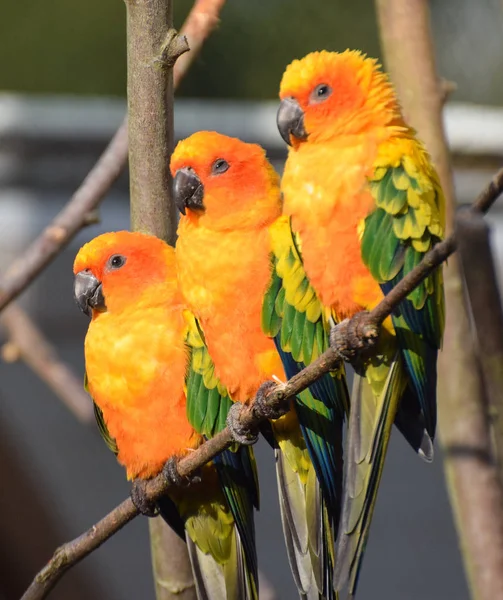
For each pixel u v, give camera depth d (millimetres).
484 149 12414
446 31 18625
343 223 7137
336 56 7621
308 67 7555
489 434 7379
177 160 7562
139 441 7371
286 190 7387
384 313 5449
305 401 6961
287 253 7297
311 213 7195
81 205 7891
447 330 7457
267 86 17828
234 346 7281
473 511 7156
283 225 7414
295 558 6973
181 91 17625
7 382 12695
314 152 7379
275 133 12367
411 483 12922
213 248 7328
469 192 12414
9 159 12133
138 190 7215
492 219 12312
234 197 7387
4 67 17797
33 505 11070
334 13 18016
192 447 7301
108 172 7930
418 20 7895
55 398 12766
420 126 7797
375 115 7387
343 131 7355
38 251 7820
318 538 6973
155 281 7500
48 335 12320
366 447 6785
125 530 13023
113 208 12352
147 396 7297
